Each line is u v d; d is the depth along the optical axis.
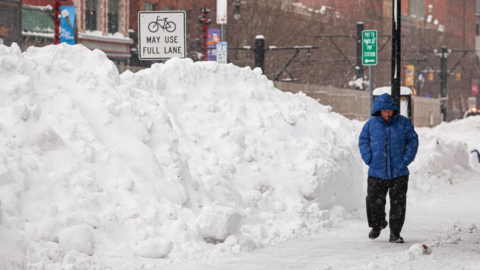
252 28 160.88
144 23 35.38
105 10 120.00
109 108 24.69
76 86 25.11
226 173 28.12
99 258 19.09
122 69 106.62
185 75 32.41
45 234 19.06
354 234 27.00
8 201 19.27
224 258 20.98
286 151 31.00
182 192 23.81
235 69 34.84
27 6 103.00
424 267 19.66
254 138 30.95
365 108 145.50
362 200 34.66
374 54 49.78
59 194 20.61
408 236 26.42
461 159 54.00
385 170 24.97
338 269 19.42
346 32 198.12
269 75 166.88
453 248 23.09
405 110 53.41
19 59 24.02
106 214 20.73
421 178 44.53
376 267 19.55
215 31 138.50
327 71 188.62
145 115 25.69
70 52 26.98
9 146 21.05
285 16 171.38
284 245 24.02
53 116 23.14
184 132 29.44
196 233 21.86
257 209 28.23
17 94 22.89
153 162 23.94
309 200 29.73
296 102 36.03
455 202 38.62
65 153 22.05
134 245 20.45
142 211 21.69
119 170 22.69
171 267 19.31
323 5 188.12
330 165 30.52
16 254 12.53
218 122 31.20
